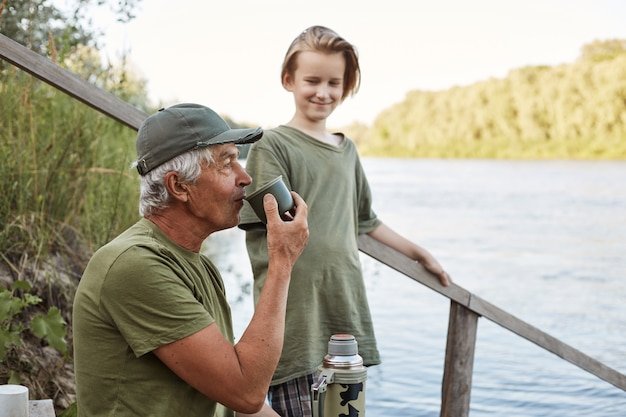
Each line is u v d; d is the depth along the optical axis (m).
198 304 2.11
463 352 3.72
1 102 4.38
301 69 3.17
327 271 3.05
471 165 38.12
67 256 4.32
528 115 41.31
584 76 40.19
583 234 16.36
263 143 3.07
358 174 3.34
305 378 3.01
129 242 2.12
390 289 9.18
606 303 9.62
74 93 3.21
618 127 39.03
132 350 2.08
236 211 2.25
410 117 46.34
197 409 2.14
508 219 18.78
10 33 4.70
